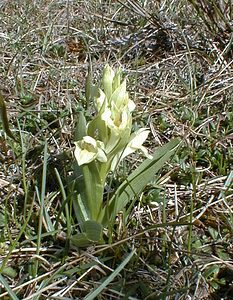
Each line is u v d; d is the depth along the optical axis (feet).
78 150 1.01
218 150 1.44
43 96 1.65
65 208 1.10
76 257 1.08
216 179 1.34
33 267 1.05
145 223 1.21
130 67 1.85
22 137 1.37
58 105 1.60
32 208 1.15
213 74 1.76
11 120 1.51
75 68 1.80
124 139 1.01
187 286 1.02
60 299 0.99
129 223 1.19
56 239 1.13
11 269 1.06
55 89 1.68
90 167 1.04
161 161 1.11
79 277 1.05
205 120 1.55
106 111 0.99
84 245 1.10
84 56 1.93
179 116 1.57
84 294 1.03
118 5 2.24
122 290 1.02
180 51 1.90
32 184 1.27
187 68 1.80
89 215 1.11
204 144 1.45
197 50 1.86
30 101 1.60
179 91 1.72
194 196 1.26
